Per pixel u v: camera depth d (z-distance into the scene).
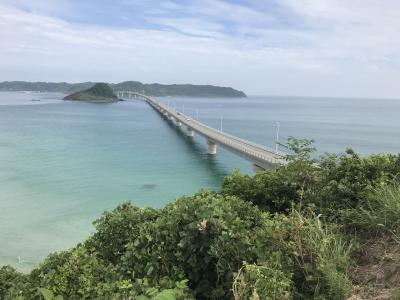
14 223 29.34
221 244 5.86
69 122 138.38
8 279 8.63
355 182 8.79
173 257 6.25
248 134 124.00
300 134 125.75
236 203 7.35
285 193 9.35
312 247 5.96
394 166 9.07
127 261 6.39
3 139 86.06
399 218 6.78
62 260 6.08
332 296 5.46
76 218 30.97
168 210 7.51
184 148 83.81
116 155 69.56
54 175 49.00
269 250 5.97
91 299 5.06
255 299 4.50
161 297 4.55
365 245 6.79
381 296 5.44
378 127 155.75
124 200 38.00
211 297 5.90
